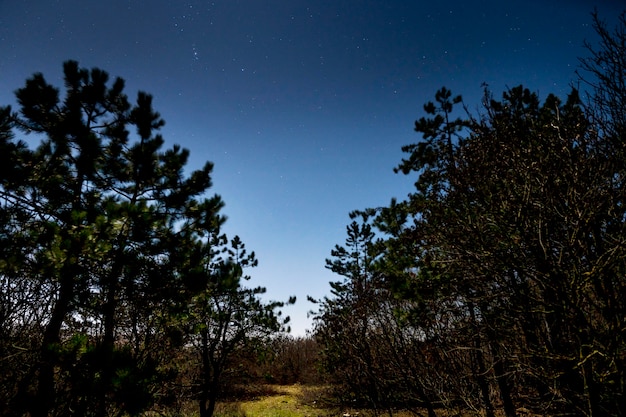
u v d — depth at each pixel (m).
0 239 4.53
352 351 7.81
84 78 7.55
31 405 3.91
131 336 6.58
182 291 6.12
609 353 3.36
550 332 4.00
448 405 6.07
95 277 5.59
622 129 3.74
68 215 5.52
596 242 3.89
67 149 6.42
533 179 3.99
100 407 4.35
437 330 6.11
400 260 6.62
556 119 4.16
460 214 4.66
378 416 7.90
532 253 3.81
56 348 3.91
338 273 14.29
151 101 8.16
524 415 5.78
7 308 5.13
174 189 7.48
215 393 11.85
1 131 5.34
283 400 18.98
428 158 9.77
